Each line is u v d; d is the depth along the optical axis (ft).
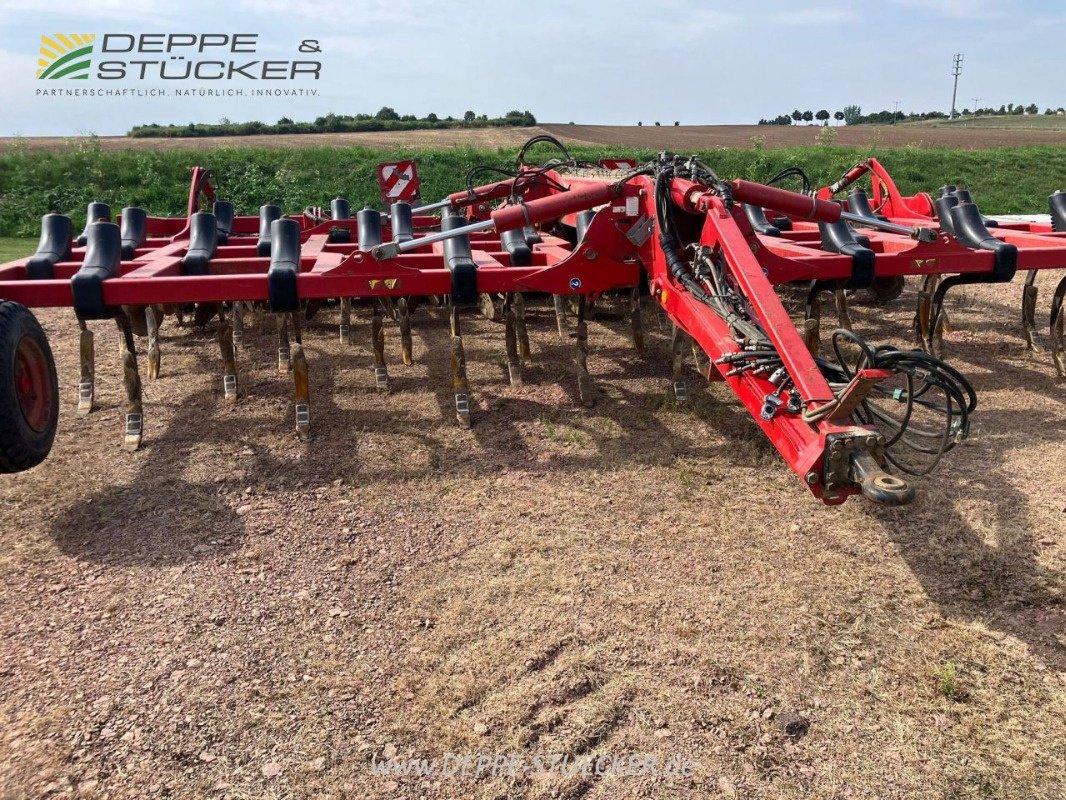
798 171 21.03
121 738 7.50
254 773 7.13
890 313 24.36
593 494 12.39
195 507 12.06
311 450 14.11
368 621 9.27
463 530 11.34
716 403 16.12
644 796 6.88
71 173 60.03
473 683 8.21
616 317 24.16
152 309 17.76
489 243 21.02
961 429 9.21
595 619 9.25
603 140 121.60
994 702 7.90
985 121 260.62
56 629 9.11
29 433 11.07
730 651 8.68
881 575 10.06
